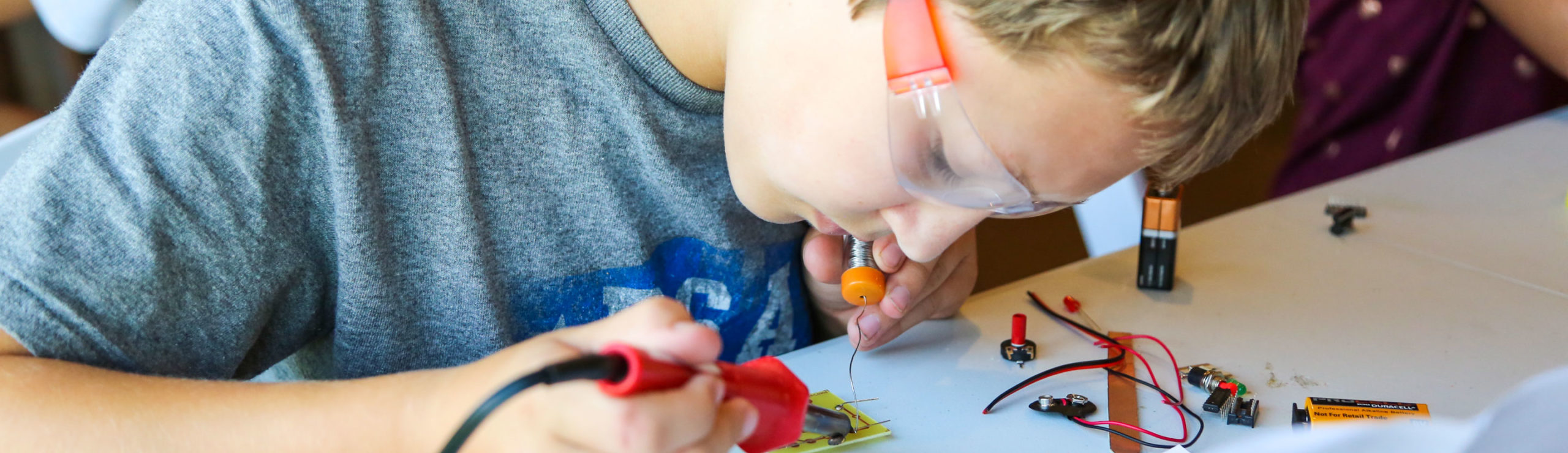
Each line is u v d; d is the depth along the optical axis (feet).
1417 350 2.35
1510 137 3.32
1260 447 1.50
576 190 2.41
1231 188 5.90
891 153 1.93
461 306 2.35
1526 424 1.43
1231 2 1.85
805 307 2.76
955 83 1.88
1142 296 2.55
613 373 1.69
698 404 1.72
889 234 2.20
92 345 2.04
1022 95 1.87
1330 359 2.33
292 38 2.17
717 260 2.56
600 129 2.39
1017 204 1.99
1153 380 2.27
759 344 2.66
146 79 2.10
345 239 2.24
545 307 2.45
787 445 1.97
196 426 1.93
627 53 2.35
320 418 1.91
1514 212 2.88
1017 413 2.21
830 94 1.97
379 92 2.26
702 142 2.45
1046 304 2.53
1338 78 3.98
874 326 2.35
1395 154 3.92
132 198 2.07
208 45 2.14
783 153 2.03
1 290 2.00
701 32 2.31
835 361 2.35
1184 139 1.92
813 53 1.98
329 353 2.43
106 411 1.94
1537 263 2.66
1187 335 2.41
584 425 1.69
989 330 2.45
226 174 2.15
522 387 1.65
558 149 2.38
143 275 2.07
